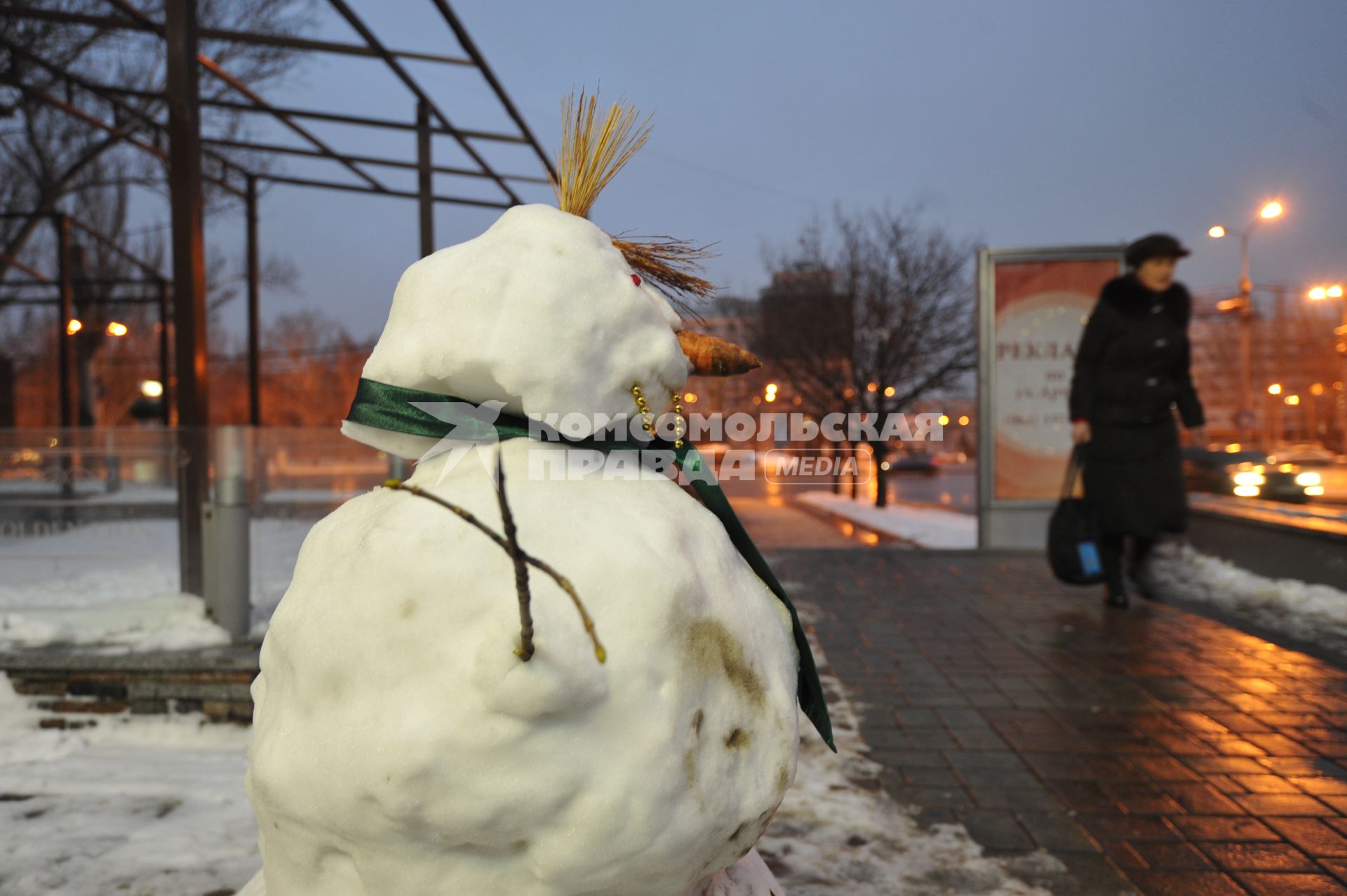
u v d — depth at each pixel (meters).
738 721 1.48
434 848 1.35
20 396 36.84
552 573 1.26
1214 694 4.91
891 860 3.13
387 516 1.44
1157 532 6.78
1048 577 8.59
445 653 1.30
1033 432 10.95
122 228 27.62
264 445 5.95
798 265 22.23
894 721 4.53
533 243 1.54
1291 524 7.74
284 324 66.25
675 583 1.41
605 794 1.31
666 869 1.41
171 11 7.05
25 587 5.51
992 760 4.03
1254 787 3.72
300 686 1.39
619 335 1.55
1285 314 50.56
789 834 3.33
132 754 4.21
